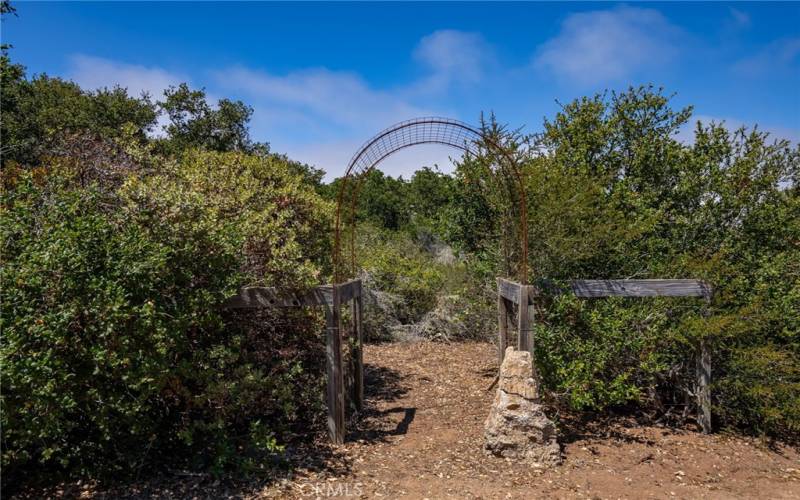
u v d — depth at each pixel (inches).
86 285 135.2
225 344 180.1
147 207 163.3
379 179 777.6
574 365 198.1
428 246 604.7
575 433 200.2
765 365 197.6
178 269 157.2
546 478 160.6
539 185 235.9
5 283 129.6
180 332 148.6
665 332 206.1
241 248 182.1
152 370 140.6
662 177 264.4
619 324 203.0
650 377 207.5
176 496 144.1
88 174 213.6
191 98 542.6
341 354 186.2
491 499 146.0
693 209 252.1
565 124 285.4
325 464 167.9
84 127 452.1
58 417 132.6
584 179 242.2
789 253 231.0
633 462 175.0
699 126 259.4
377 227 601.9
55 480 148.4
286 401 180.2
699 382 204.5
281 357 198.7
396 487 152.9
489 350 353.4
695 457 180.9
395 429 205.0
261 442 159.5
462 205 297.4
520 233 240.2
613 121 271.4
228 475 157.2
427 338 389.7
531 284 201.9
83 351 133.1
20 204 142.0
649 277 230.1
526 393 173.6
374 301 388.8
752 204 240.1
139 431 145.2
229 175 242.2
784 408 193.6
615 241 230.7
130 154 226.2
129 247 142.3
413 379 284.0
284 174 275.7
